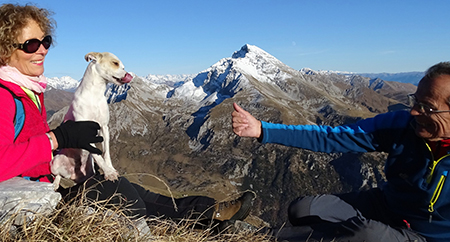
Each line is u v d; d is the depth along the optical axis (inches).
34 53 34.8
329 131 42.2
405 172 36.9
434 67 33.3
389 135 39.3
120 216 34.7
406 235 36.1
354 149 42.0
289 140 42.0
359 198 45.0
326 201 43.4
